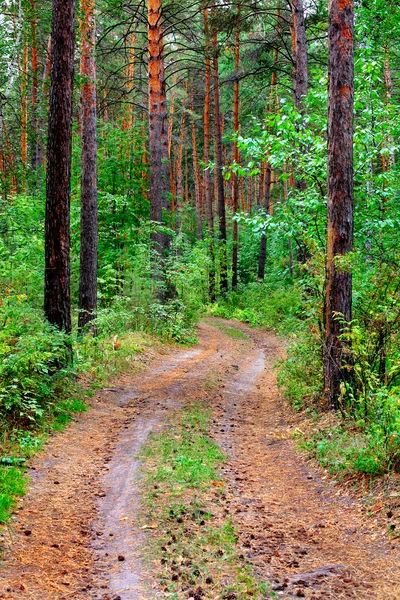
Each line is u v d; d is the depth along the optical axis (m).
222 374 14.83
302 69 17.09
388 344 8.46
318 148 10.54
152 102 20.02
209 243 33.19
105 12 18.41
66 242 10.84
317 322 10.13
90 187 15.05
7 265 13.82
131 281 19.45
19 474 6.70
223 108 39.50
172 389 12.36
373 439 6.76
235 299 32.72
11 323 9.70
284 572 4.62
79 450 8.11
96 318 14.47
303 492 6.59
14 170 23.92
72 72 10.66
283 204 10.89
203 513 5.85
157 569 4.67
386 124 11.09
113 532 5.47
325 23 19.86
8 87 15.78
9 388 8.67
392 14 14.62
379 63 11.55
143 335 18.03
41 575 4.52
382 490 5.96
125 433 8.99
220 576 4.53
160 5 19.98
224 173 11.27
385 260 9.46
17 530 5.31
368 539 5.16
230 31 21.83
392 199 11.48
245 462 7.84
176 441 8.42
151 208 20.22
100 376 12.49
